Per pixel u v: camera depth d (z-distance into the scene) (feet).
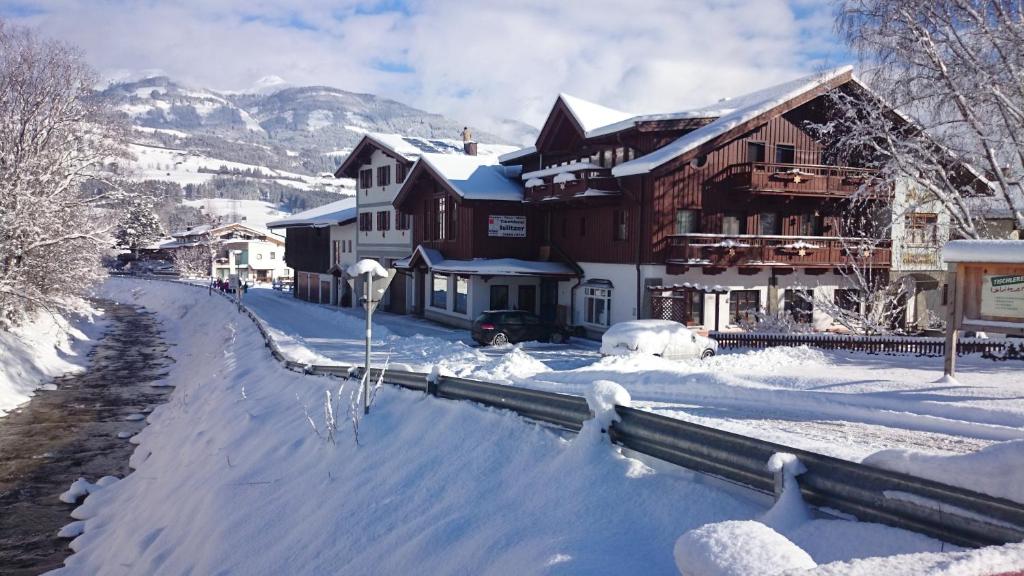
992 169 71.15
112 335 142.82
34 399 81.41
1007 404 40.88
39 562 38.06
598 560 15.28
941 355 69.92
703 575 8.87
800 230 103.04
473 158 134.72
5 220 95.71
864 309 98.27
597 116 111.75
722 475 17.72
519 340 98.94
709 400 45.57
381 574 20.29
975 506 12.84
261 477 33.63
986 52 65.77
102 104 114.62
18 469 55.42
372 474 27.55
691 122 99.60
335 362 67.77
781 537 9.25
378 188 160.76
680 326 77.77
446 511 22.03
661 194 93.97
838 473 15.26
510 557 17.24
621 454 21.06
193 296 205.16
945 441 32.78
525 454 23.29
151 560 31.71
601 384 22.13
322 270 189.78
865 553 13.69
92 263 123.65
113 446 62.69
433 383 33.04
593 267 106.83
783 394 44.98
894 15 67.97
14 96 103.65
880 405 42.32
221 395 60.85
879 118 74.59
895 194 94.27
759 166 95.30
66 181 106.22
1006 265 46.39
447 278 125.90
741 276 98.32
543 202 111.04
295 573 22.94
